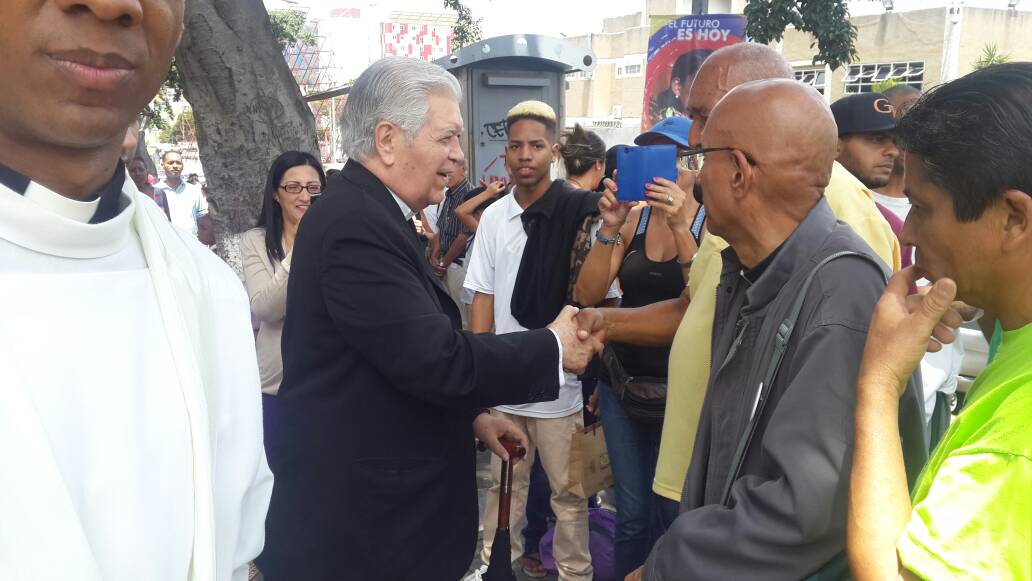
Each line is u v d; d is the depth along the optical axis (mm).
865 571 1002
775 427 1237
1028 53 24734
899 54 25031
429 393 1772
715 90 1875
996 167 941
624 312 2088
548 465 3010
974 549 879
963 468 909
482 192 4980
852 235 1359
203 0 3664
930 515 926
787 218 1399
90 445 826
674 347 1935
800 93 1375
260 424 1124
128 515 839
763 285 1381
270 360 2959
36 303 813
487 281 3252
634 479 2709
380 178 1931
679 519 1368
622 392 2602
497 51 8047
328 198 1896
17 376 754
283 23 22594
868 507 1023
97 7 775
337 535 1862
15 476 732
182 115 32938
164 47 883
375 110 1889
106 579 815
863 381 1104
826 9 9289
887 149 2775
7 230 821
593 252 2770
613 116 35031
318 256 1832
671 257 2758
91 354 846
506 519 2260
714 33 7711
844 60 9531
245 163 3881
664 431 1960
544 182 3111
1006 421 897
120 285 907
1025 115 938
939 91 1036
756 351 1370
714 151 1431
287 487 1906
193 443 915
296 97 4031
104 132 839
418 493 1886
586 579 3033
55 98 797
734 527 1248
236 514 1047
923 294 1125
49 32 771
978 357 3689
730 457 1410
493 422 2303
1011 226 964
